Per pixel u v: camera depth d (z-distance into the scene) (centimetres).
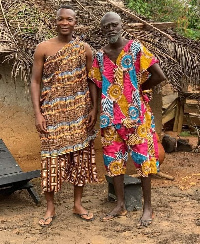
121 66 393
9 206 471
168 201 475
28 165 547
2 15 504
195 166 636
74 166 410
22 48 467
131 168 577
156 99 584
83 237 386
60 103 393
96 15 563
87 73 409
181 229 400
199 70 521
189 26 1205
